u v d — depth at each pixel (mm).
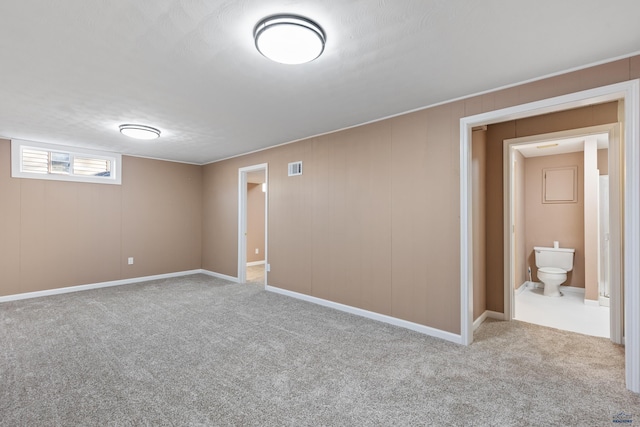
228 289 5230
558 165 5199
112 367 2529
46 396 2117
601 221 4504
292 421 1880
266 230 5184
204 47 2096
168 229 6230
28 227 4691
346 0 1627
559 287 5176
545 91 2564
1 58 2230
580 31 1929
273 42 1884
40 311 3990
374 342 3029
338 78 2592
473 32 1939
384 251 3604
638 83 2162
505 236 3717
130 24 1834
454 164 3070
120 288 5277
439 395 2146
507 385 2266
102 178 5402
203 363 2605
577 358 2691
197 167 6684
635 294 2152
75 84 2672
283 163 4902
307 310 4055
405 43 2062
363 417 1920
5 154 4504
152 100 3057
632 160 2166
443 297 3129
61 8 1679
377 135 3686
